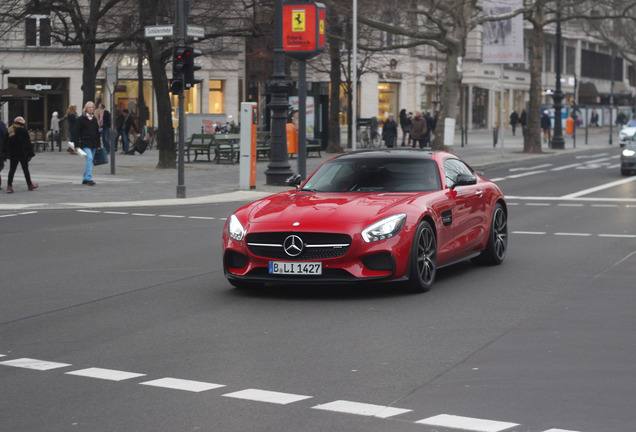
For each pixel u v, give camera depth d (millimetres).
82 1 43719
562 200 22297
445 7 36312
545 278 11312
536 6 38625
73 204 20547
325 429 5512
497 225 12469
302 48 25078
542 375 6754
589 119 89688
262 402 6094
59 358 7398
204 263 12742
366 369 6961
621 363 7102
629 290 10453
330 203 10250
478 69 79938
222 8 33031
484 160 39094
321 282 9711
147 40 31219
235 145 35750
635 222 17562
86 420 5734
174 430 5520
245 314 9180
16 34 50781
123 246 14531
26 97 39906
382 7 43406
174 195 22891
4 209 19844
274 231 9773
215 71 55750
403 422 5637
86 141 25141
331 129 44031
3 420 5758
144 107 45438
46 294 10414
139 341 7996
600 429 5477
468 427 5527
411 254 9930
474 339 7988
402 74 70250
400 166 11281
